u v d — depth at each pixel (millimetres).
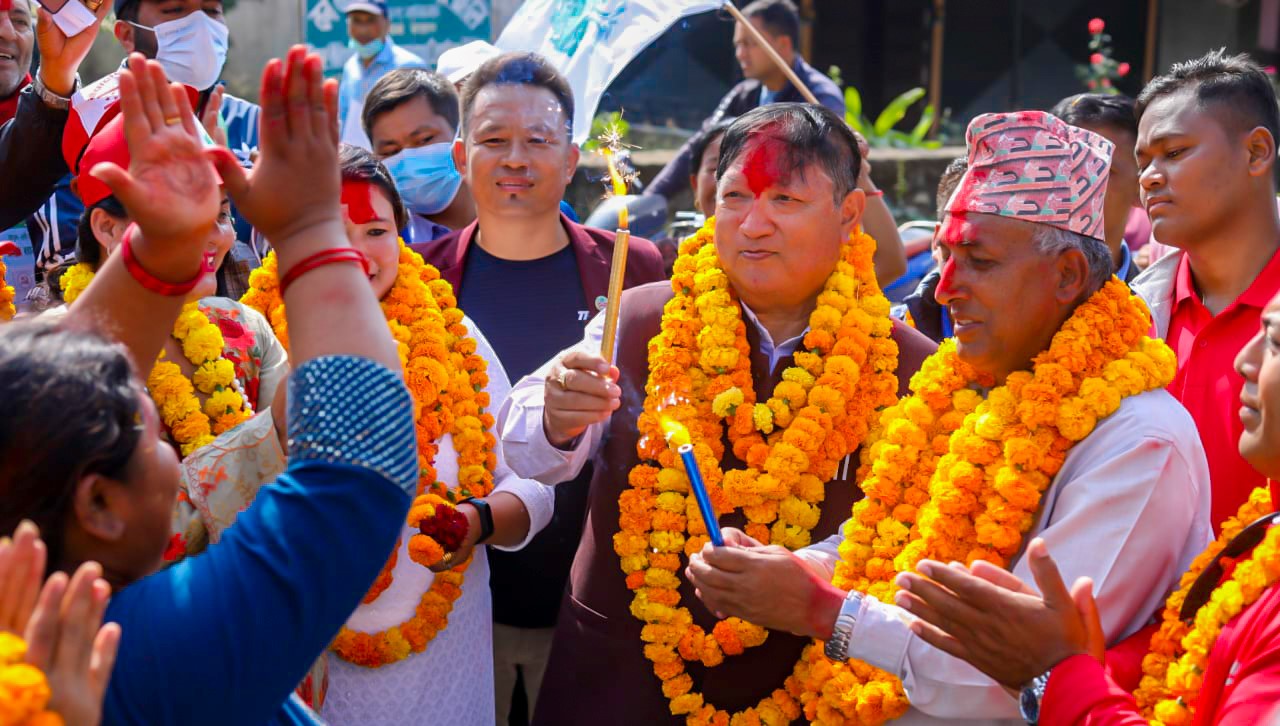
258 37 7172
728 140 2182
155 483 1161
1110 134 3172
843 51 10297
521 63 2922
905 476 2039
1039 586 1528
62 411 1067
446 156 3670
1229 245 2578
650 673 2141
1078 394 1872
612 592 2193
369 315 1233
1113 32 10367
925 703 1798
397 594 2240
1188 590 1707
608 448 2270
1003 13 10234
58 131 2799
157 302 1294
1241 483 2480
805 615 1851
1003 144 1884
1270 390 1518
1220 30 10250
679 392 2197
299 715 1369
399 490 1183
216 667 1100
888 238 3627
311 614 1132
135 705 1085
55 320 1196
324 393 1177
